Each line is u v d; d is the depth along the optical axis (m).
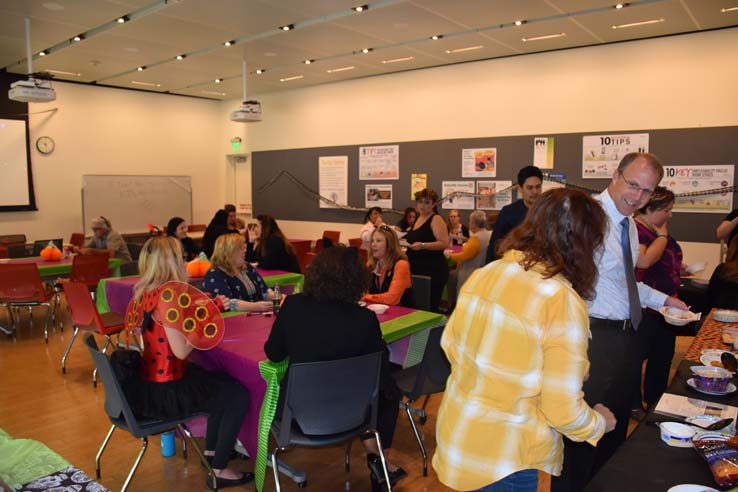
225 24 5.51
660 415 1.61
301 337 2.14
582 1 4.73
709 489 1.14
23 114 8.02
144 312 2.32
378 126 8.19
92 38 5.99
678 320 2.11
